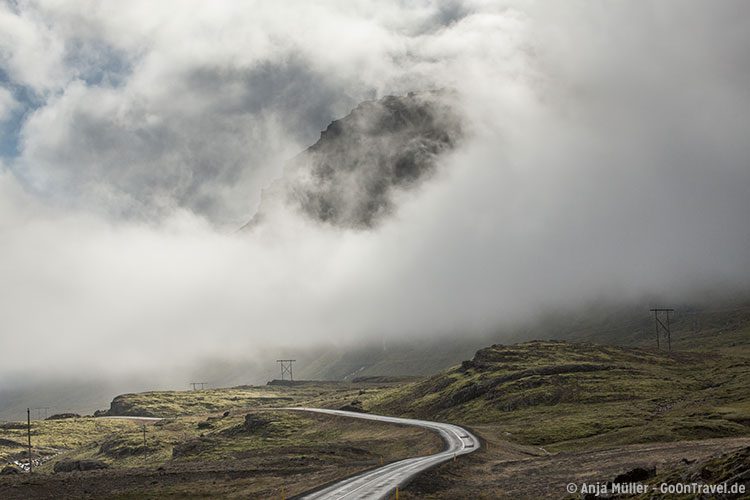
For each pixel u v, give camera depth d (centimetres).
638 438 13050
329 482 8994
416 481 8544
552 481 8531
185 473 11869
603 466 9325
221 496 9300
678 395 19362
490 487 8475
